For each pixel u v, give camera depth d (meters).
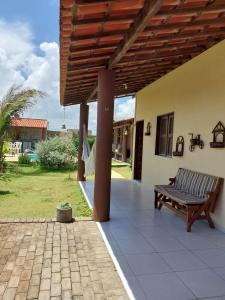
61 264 3.35
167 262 3.48
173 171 6.89
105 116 4.95
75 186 9.20
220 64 4.89
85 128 9.75
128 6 2.76
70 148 14.41
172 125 7.25
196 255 3.70
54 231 4.47
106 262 3.44
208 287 2.93
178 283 2.99
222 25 3.84
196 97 5.76
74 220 5.03
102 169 4.98
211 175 5.12
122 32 3.44
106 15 2.85
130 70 6.03
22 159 15.50
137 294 2.77
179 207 5.27
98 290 2.82
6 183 9.66
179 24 3.43
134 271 3.23
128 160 18.05
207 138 5.30
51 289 2.82
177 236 4.37
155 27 3.39
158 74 7.49
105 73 4.90
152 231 4.57
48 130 30.22
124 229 4.63
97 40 3.59
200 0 2.85
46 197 7.57
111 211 5.73
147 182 8.91
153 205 6.34
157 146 8.19
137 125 10.40
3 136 9.92
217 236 4.39
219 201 4.77
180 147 6.48
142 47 4.21
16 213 5.93
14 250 3.72
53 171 13.44
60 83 6.02
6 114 8.95
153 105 8.46
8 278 3.01
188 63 6.12
